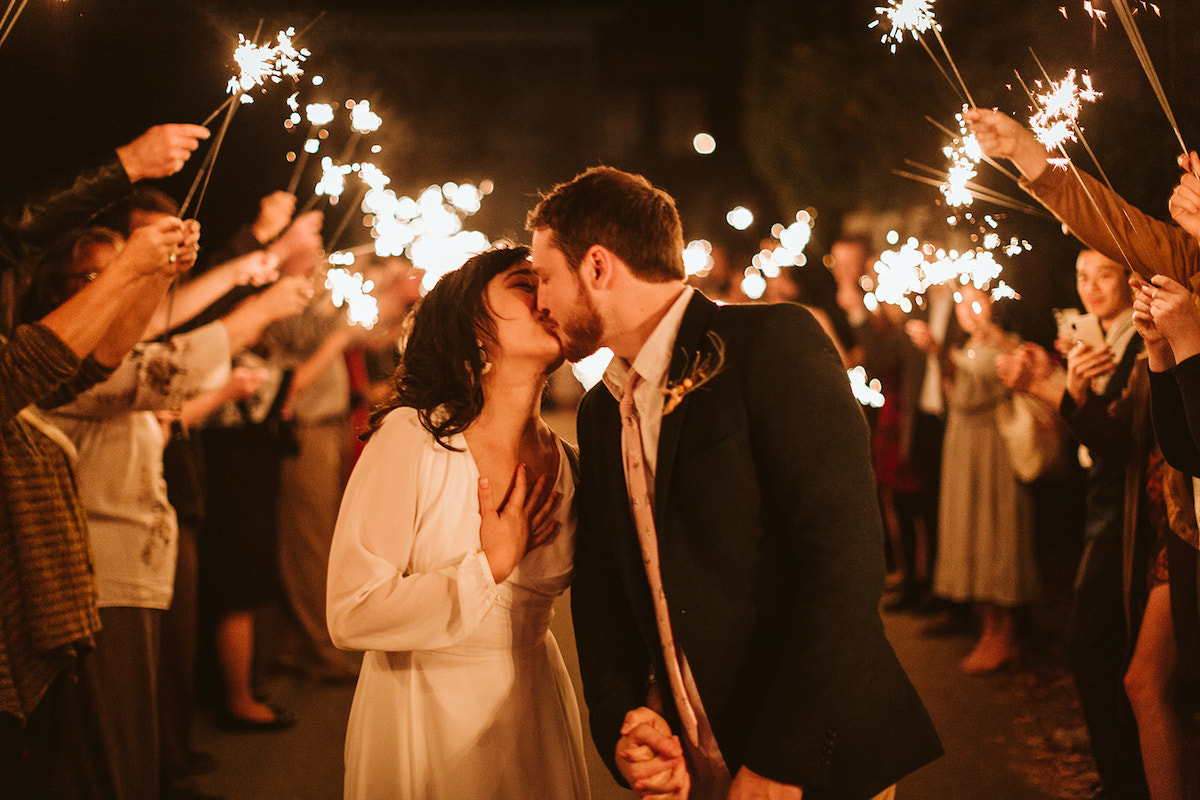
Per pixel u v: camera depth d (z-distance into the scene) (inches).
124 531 119.5
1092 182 105.1
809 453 70.3
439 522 81.0
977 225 117.7
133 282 89.3
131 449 121.7
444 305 84.3
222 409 177.9
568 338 79.7
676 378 74.6
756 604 73.6
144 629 119.7
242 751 170.2
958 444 206.5
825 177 434.6
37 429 98.4
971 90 160.2
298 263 166.1
